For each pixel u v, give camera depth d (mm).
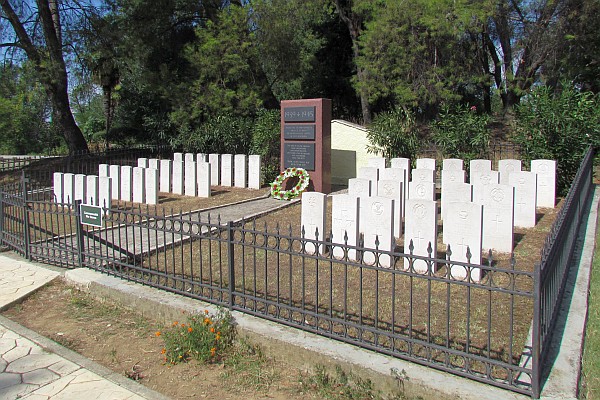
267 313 5598
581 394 4086
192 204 14672
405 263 8109
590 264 7508
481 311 5980
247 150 20547
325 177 16094
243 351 5301
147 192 14867
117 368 5098
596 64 24734
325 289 6898
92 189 13844
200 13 26344
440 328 5465
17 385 4680
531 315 5809
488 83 25094
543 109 14953
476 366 4559
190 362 5137
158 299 6273
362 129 19219
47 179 20312
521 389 4000
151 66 26906
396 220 10102
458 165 14742
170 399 4426
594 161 16141
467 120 17922
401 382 4305
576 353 4586
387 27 22594
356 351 4766
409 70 23203
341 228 8922
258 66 25766
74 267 8125
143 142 29656
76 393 4516
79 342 5715
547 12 23578
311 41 32062
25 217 8820
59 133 41812
